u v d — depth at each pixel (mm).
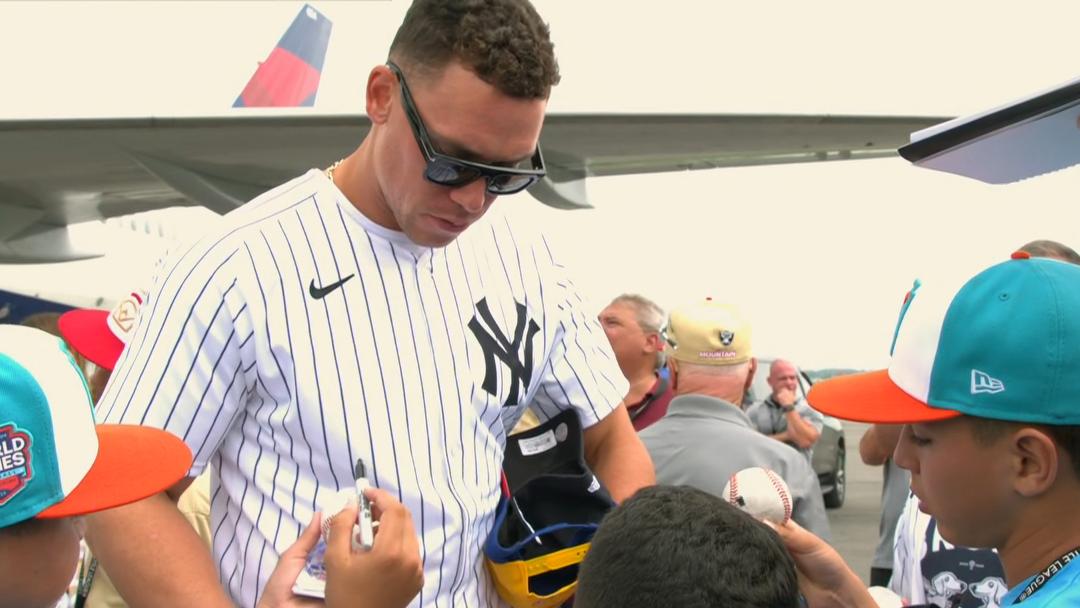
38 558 1102
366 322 1568
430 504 1546
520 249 1817
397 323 1593
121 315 2791
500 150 1434
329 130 8250
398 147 1474
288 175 9109
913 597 2402
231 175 9016
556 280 1857
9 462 1057
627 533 1177
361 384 1541
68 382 1145
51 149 8523
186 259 1543
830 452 10195
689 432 3002
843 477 10648
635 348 4285
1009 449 1239
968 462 1276
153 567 1419
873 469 15094
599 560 1188
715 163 9992
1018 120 1371
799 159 9867
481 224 1791
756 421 6094
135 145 8375
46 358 1133
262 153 8578
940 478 1308
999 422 1242
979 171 1526
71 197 10242
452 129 1408
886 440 3508
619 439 1934
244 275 1510
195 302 1497
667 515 1183
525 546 1656
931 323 1319
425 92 1430
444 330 1641
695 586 1112
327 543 1359
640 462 1899
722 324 3111
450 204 1474
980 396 1241
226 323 1503
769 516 1614
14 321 9250
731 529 1166
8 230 10469
